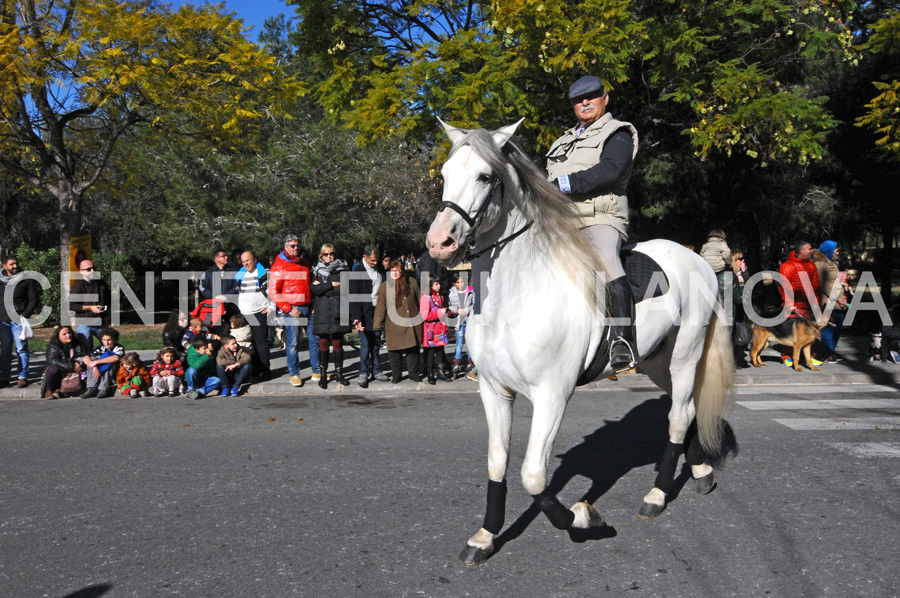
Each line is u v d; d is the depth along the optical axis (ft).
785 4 37.40
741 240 64.69
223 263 33.19
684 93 35.96
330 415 24.86
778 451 18.76
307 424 23.35
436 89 34.27
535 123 35.68
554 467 17.74
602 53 31.73
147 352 41.24
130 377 29.25
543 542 12.89
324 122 75.97
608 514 14.28
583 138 13.32
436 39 45.01
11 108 38.91
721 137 35.27
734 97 34.78
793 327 32.17
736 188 54.60
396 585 11.23
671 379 14.88
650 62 38.32
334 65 42.42
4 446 20.68
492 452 12.29
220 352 29.27
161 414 25.41
